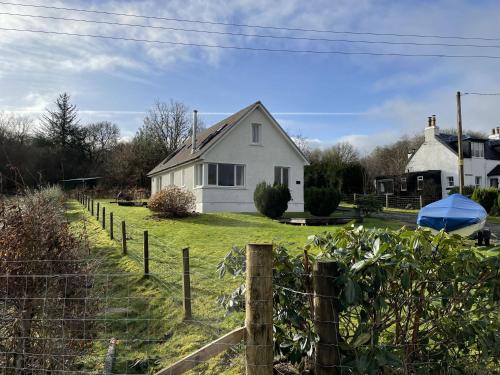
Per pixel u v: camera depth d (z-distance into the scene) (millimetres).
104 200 36438
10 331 4090
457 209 11000
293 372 3398
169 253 11180
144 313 7113
